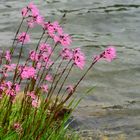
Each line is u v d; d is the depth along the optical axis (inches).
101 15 749.3
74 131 316.2
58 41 206.4
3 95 218.4
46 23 206.7
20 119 218.7
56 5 823.7
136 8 795.4
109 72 486.3
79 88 436.1
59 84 434.6
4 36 615.8
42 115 217.6
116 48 580.7
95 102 403.2
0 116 221.8
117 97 419.5
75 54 206.7
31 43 577.6
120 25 699.4
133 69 497.0
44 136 223.6
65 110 346.6
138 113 378.9
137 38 631.2
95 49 572.4
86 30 673.0
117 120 360.2
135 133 335.9
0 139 207.9
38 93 229.0
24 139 213.6
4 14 741.3
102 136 327.0
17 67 216.2
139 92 434.0
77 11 779.4
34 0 856.9
